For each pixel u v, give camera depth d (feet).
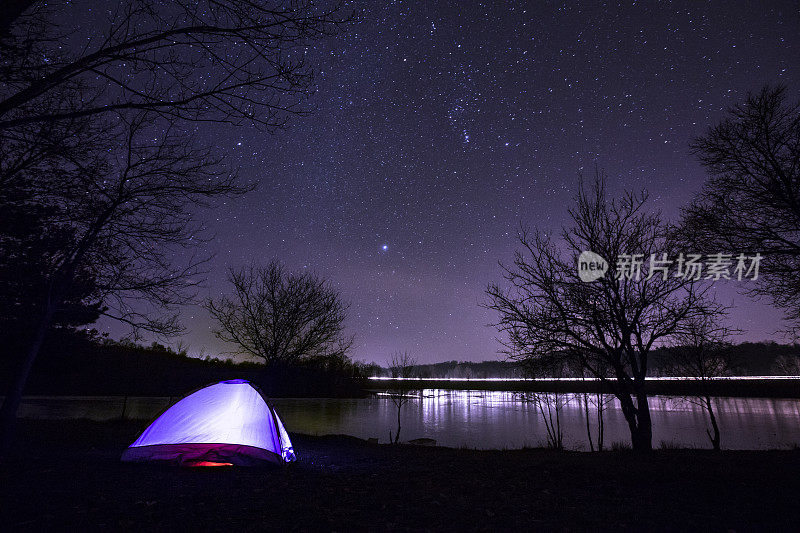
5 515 15.84
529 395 78.23
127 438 44.21
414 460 36.47
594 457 41.32
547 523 16.53
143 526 15.34
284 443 33.24
